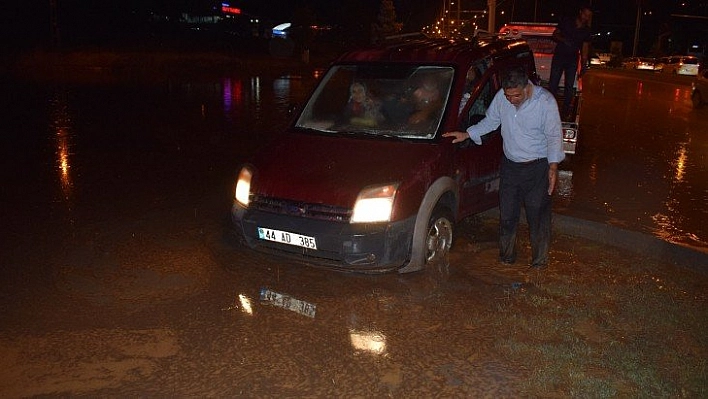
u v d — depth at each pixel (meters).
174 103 17.25
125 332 4.32
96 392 3.62
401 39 7.27
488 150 6.24
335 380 3.78
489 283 5.28
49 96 17.80
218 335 4.31
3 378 3.74
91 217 6.82
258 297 4.92
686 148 11.98
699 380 3.74
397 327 4.46
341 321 4.55
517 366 3.95
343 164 5.33
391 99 6.07
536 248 5.63
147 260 5.62
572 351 4.10
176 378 3.78
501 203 5.64
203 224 6.65
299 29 49.28
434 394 3.64
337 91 6.42
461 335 4.36
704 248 6.00
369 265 4.95
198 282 5.18
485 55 6.37
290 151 5.64
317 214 5.02
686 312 4.70
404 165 5.24
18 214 6.89
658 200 7.90
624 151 11.49
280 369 3.90
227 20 69.25
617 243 6.46
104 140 11.44
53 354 4.02
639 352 4.09
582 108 19.00
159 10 59.56
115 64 29.67
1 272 5.29
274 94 20.25
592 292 5.10
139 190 8.02
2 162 9.41
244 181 5.46
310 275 5.38
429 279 5.34
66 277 5.21
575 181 8.88
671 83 32.53
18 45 33.72
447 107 5.77
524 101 5.17
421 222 5.19
